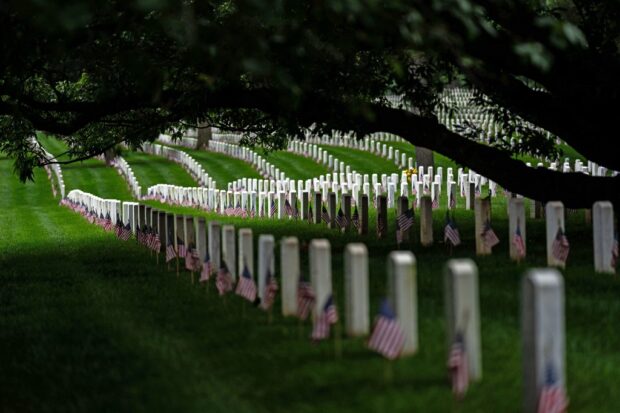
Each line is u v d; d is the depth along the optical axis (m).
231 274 17.02
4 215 54.41
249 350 12.62
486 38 19.80
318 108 22.92
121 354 13.27
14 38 15.73
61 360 13.25
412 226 27.31
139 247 29.34
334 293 16.80
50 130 25.86
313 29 15.42
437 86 23.59
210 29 13.83
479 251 21.59
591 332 12.86
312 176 66.56
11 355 13.98
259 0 12.86
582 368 10.92
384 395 9.89
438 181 44.94
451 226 21.83
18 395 11.62
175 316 15.93
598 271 17.83
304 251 24.56
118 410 10.43
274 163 75.62
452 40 15.80
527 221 31.55
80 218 48.47
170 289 19.31
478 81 21.11
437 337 12.42
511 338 12.36
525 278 9.05
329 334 12.92
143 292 19.25
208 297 17.48
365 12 12.93
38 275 23.88
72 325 15.95
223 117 28.80
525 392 9.09
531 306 8.95
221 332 14.01
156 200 60.41
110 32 16.38
